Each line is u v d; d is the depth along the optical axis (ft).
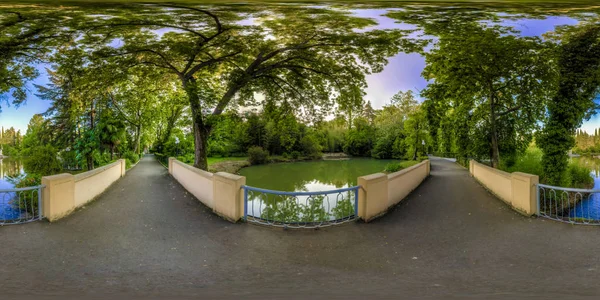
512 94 58.75
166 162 81.71
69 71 50.06
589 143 134.51
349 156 190.08
